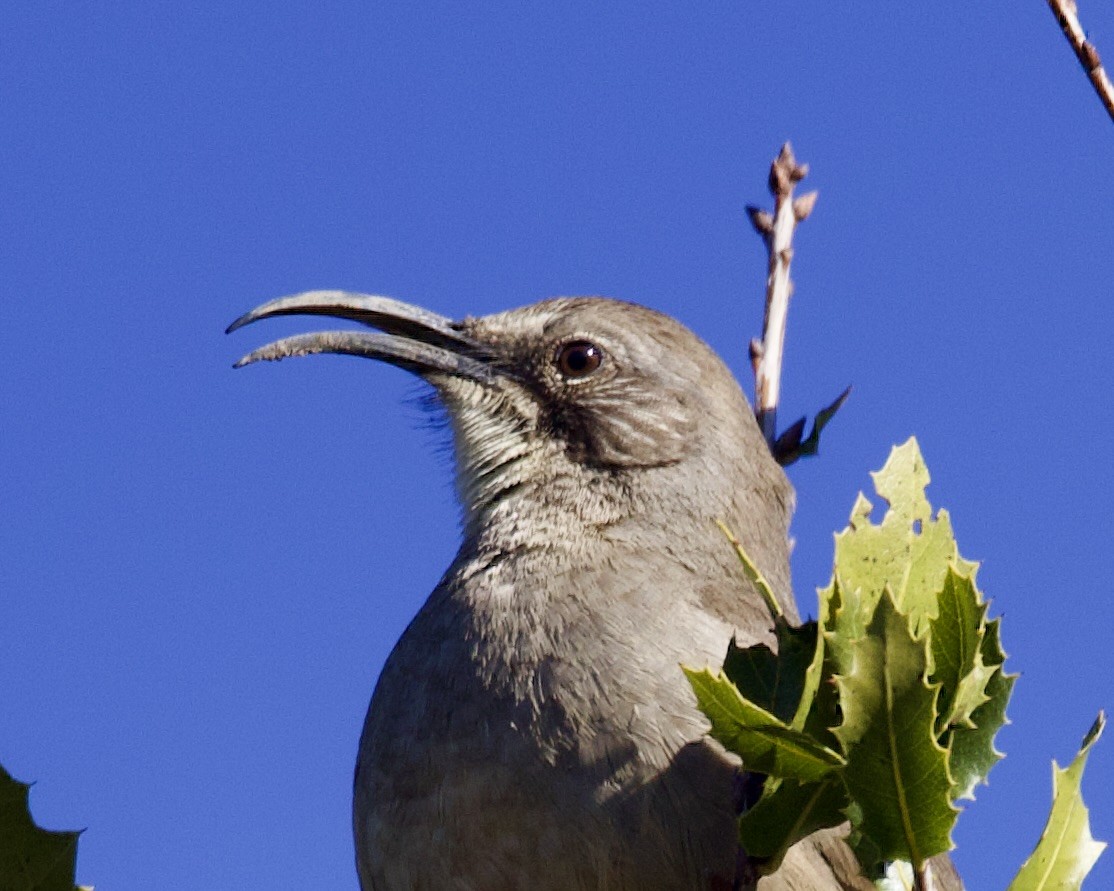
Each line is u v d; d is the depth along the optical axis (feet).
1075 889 20.01
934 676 20.06
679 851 25.30
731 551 31.48
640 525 31.32
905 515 21.66
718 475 32.27
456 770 26.76
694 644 27.45
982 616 19.94
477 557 31.04
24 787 20.38
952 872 31.24
